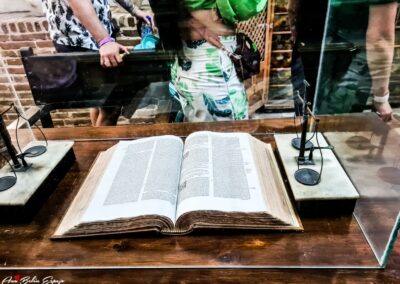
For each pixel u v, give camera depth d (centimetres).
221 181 60
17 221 60
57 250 54
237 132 87
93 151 84
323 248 52
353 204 56
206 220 54
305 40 98
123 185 62
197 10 98
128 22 112
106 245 55
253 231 55
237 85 117
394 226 45
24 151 73
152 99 128
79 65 118
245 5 99
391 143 54
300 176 59
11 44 113
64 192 68
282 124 91
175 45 110
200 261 51
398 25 54
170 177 63
